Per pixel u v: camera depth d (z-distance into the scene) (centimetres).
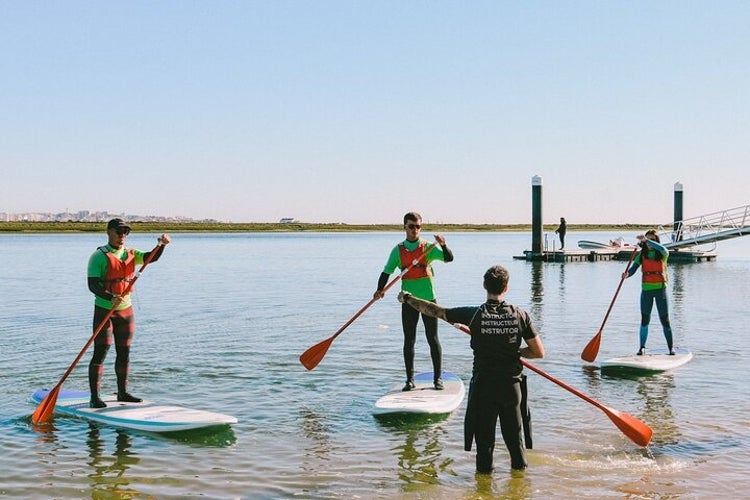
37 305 1827
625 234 14700
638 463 604
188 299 2003
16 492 546
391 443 666
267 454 636
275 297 2073
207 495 542
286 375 962
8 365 1030
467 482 565
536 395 838
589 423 721
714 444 652
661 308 1042
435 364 822
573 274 3020
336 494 543
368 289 2348
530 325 524
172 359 1079
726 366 999
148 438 682
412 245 801
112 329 767
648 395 836
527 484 560
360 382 920
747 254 5081
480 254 5153
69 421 732
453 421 737
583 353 1014
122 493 546
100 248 753
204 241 9838
